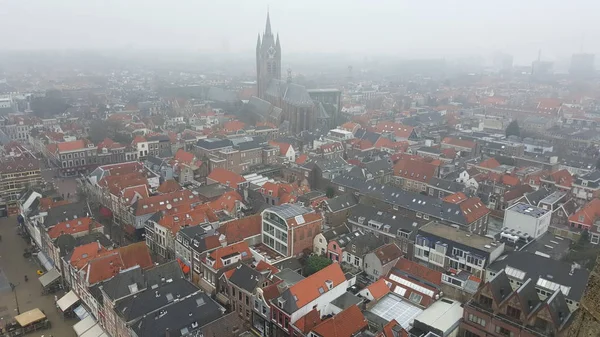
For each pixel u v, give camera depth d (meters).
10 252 141.00
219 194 168.50
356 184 173.62
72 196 187.38
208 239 120.06
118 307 95.12
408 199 154.62
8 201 174.25
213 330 88.19
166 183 172.88
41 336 101.44
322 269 104.25
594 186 174.88
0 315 108.50
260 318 101.00
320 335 87.31
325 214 149.62
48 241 129.12
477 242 119.12
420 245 126.19
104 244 125.19
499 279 93.12
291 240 125.81
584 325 27.98
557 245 134.38
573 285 100.75
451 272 117.81
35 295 117.50
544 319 84.62
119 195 159.38
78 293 113.12
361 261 121.31
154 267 105.75
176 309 92.56
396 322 89.69
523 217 138.12
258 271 106.56
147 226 143.75
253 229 134.12
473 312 92.19
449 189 179.62
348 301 101.44
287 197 159.62
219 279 112.69
